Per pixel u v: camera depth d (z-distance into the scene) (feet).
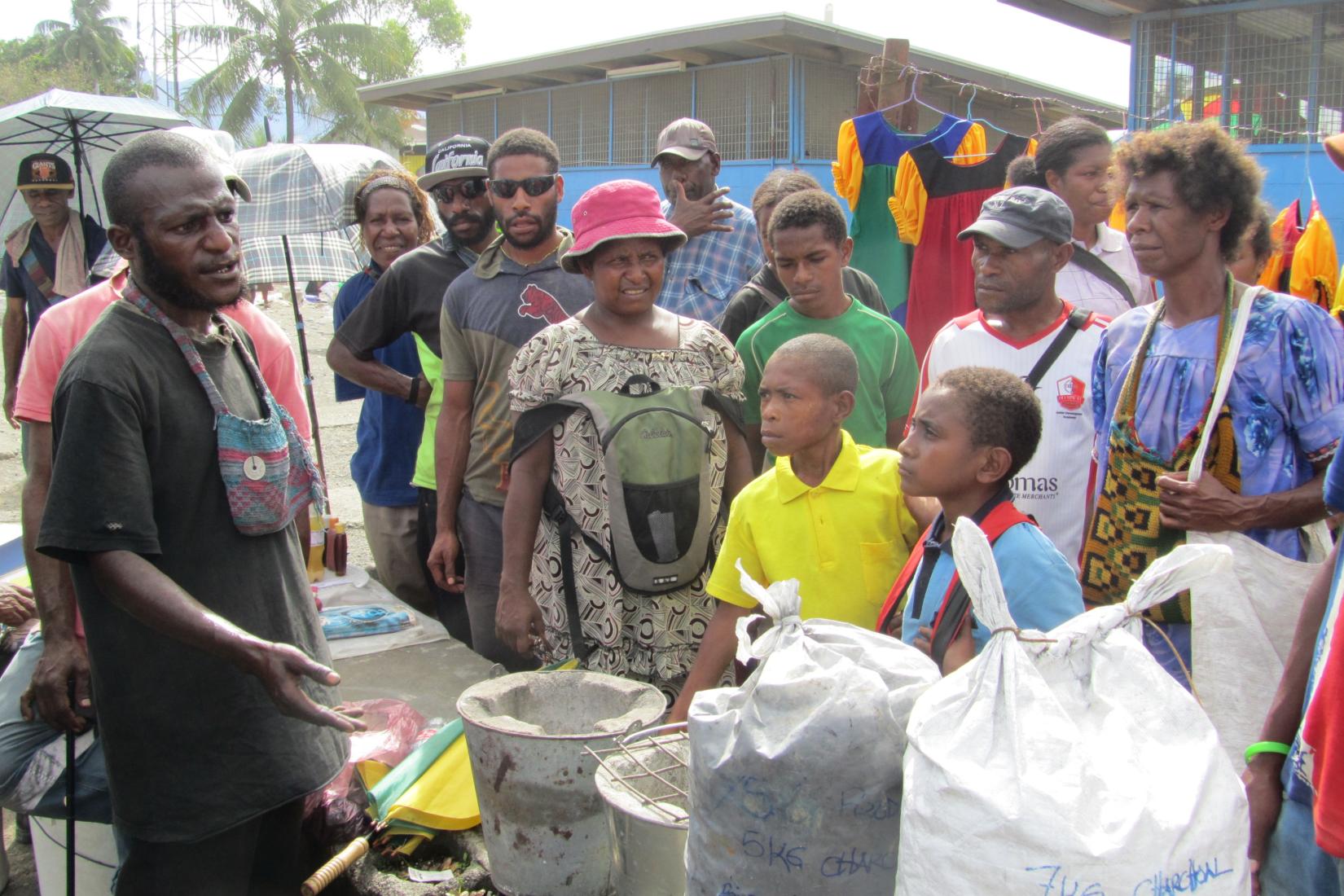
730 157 52.54
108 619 8.22
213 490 8.48
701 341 10.94
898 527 8.99
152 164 8.04
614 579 10.37
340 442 32.99
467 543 13.41
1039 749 4.66
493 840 9.01
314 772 9.11
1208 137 8.16
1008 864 4.47
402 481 16.46
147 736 8.36
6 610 11.90
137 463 7.84
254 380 9.12
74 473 7.68
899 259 17.67
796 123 49.39
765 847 5.41
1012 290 10.00
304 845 10.69
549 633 10.90
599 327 10.77
